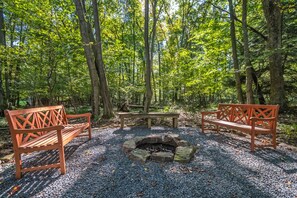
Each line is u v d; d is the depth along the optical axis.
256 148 3.15
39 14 6.41
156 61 18.67
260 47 7.78
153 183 1.98
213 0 8.23
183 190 1.84
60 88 7.88
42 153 3.00
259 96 8.98
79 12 6.33
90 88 9.21
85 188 1.89
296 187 1.88
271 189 1.85
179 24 14.73
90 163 2.54
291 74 8.50
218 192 1.80
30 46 6.39
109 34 14.27
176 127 4.95
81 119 6.86
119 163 2.52
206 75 8.22
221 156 2.78
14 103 10.27
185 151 2.74
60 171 2.29
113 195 1.76
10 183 2.02
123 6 13.95
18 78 7.72
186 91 10.70
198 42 8.66
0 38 8.84
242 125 3.44
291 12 6.66
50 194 1.79
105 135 4.12
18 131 2.12
